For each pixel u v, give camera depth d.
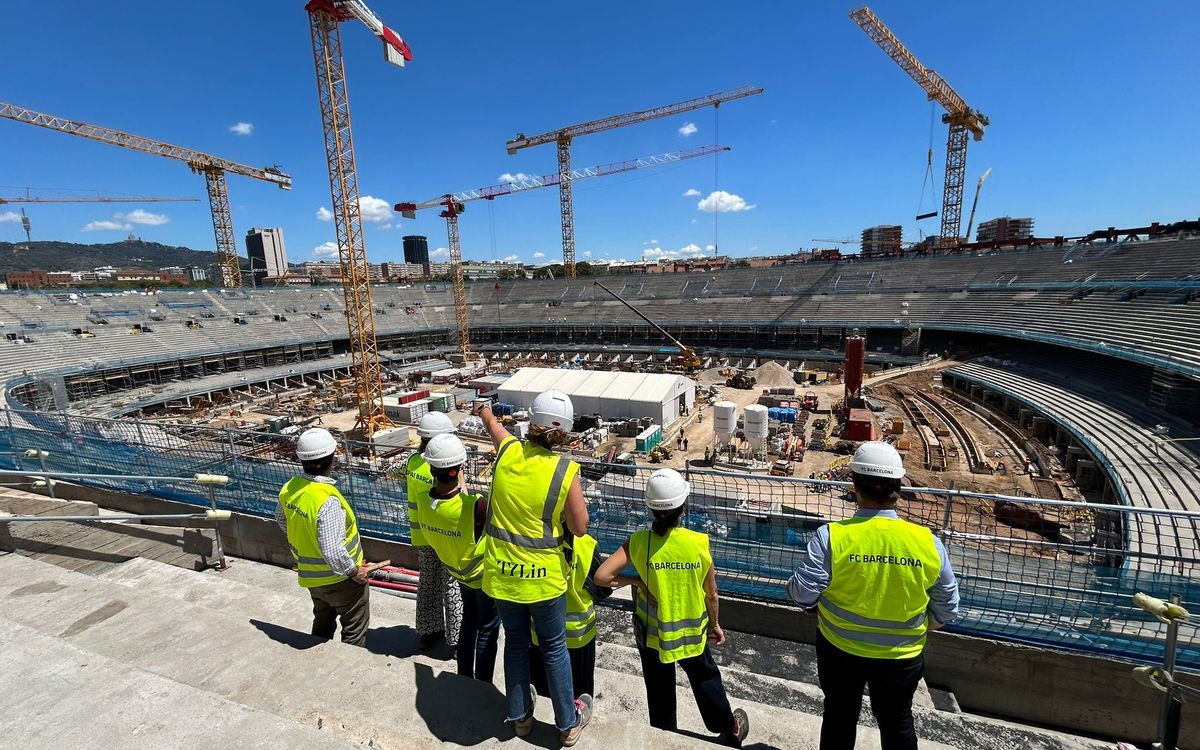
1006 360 50.41
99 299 68.25
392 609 6.97
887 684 3.41
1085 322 44.53
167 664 4.43
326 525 4.82
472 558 4.51
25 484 11.35
